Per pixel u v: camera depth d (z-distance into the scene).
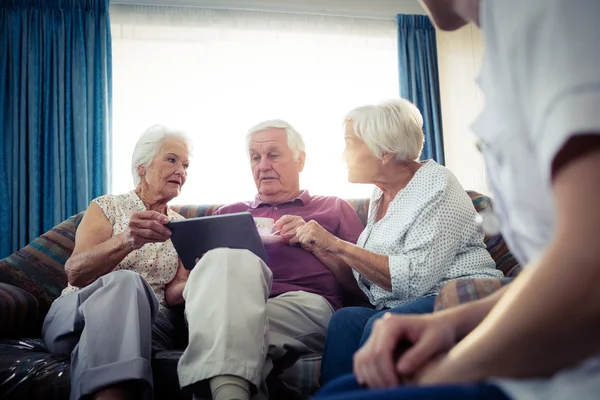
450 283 1.00
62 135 3.45
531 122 0.36
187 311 1.27
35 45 3.53
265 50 4.00
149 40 3.85
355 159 1.83
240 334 1.18
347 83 4.07
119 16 3.83
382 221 1.76
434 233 1.57
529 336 0.33
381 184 1.84
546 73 0.34
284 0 4.07
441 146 3.97
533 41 0.36
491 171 0.47
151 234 1.61
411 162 1.80
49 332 1.55
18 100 3.47
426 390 0.35
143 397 1.25
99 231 1.87
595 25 0.33
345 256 1.69
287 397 1.45
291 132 2.25
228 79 3.92
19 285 1.94
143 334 1.34
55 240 2.16
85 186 3.41
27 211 3.38
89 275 1.70
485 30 0.43
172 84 3.85
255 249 1.57
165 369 1.36
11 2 3.56
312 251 1.96
